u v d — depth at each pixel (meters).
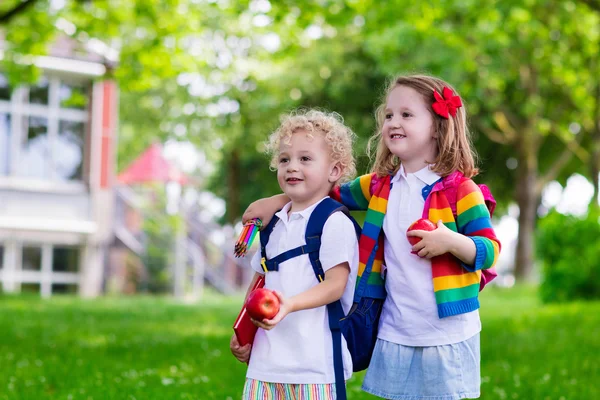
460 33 17.05
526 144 27.58
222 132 30.98
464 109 3.96
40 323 12.19
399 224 3.85
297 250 3.72
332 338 3.69
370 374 3.90
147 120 33.66
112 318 13.52
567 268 16.12
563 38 20.41
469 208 3.79
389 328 3.86
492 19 16.25
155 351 8.84
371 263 3.86
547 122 26.22
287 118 3.86
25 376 7.05
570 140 27.98
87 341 9.88
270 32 15.21
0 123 22.69
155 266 24.89
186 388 6.47
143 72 16.53
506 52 22.78
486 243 3.68
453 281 3.72
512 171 31.75
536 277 29.02
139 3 15.23
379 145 4.05
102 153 23.75
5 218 22.48
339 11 13.27
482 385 6.57
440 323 3.77
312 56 28.72
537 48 21.19
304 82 28.58
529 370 7.44
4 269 22.73
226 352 8.77
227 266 27.70
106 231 23.80
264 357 3.69
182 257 24.91
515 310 15.24
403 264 3.82
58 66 22.75
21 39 15.36
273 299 3.35
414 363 3.80
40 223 22.89
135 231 25.44
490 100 24.77
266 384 3.68
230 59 27.86
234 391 6.32
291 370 3.62
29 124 23.02
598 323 11.46
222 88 30.39
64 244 23.62
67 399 5.97
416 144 3.85
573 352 8.67
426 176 3.87
